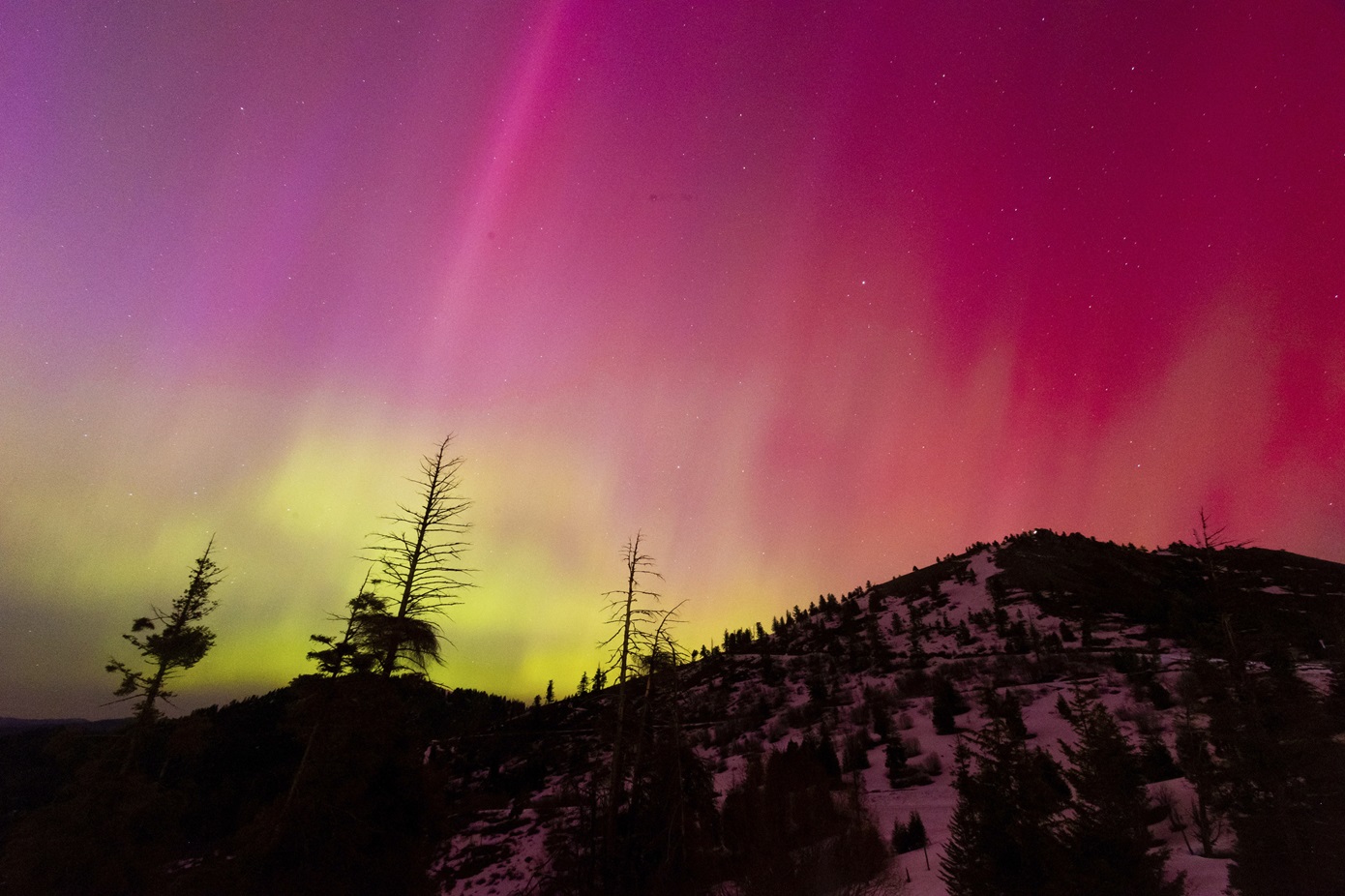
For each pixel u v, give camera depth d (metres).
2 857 21.88
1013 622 97.62
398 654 21.23
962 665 72.56
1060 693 55.22
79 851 21.67
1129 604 102.00
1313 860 13.46
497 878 35.56
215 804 34.38
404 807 20.59
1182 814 23.61
